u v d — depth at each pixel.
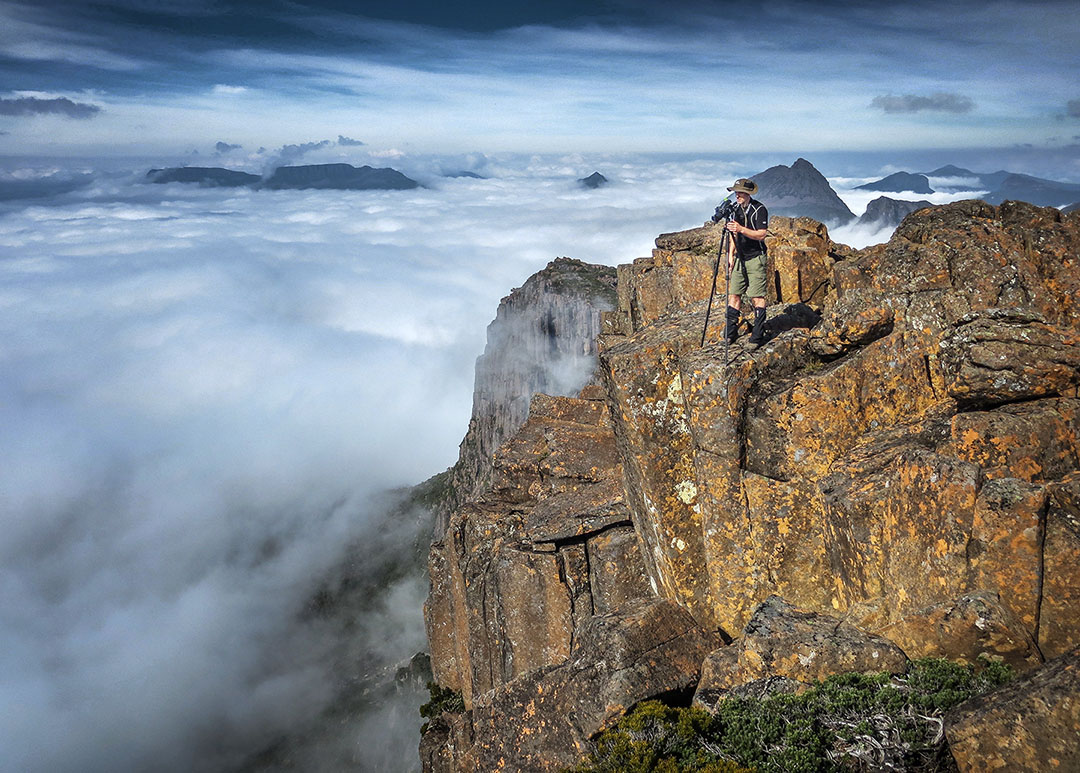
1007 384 10.67
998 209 15.04
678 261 20.20
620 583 15.32
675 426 13.62
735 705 9.05
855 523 10.80
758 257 13.20
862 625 10.05
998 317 11.27
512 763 12.47
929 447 11.22
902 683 8.50
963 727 7.12
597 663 11.30
